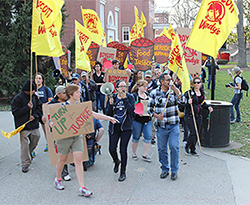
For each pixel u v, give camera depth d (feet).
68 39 71.97
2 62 43.93
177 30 24.38
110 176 17.38
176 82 24.70
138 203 14.08
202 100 20.76
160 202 14.15
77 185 16.20
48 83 47.42
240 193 15.02
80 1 70.69
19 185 16.35
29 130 18.40
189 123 20.49
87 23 31.40
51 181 16.83
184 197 14.62
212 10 16.12
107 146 23.32
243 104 40.32
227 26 15.97
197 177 17.06
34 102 18.37
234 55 114.73
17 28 43.21
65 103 15.20
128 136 16.72
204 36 16.47
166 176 17.12
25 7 43.60
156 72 25.99
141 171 18.12
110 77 24.47
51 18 16.99
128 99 16.70
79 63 22.58
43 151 22.38
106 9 79.56
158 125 16.87
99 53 30.94
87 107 15.20
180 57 18.34
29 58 46.29
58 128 14.73
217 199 14.39
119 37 92.99
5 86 44.47
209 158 20.33
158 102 16.75
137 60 28.14
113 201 14.33
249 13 80.89
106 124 30.66
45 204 14.15
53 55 17.07
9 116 36.27
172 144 16.43
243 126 29.12
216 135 22.54
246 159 19.99
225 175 17.30
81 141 15.29
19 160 20.47
